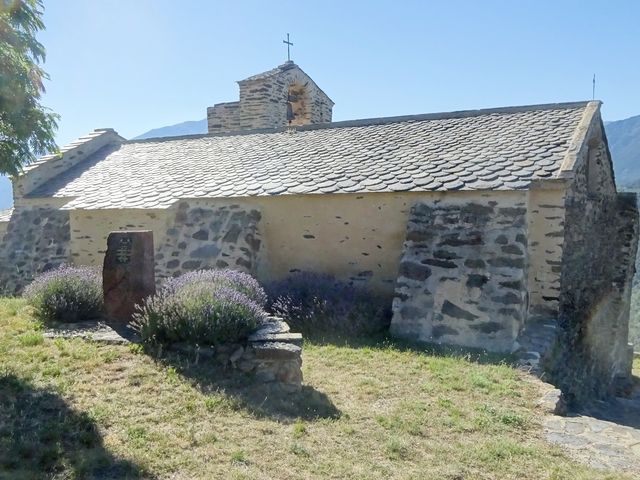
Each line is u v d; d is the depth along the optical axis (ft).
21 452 12.32
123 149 52.75
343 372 20.70
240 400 16.16
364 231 31.58
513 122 35.53
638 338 85.76
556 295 27.40
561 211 27.25
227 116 59.57
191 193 36.50
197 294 20.02
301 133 45.11
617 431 16.57
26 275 42.16
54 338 20.45
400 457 13.85
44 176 47.60
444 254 27.27
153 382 16.78
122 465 12.28
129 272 22.63
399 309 26.99
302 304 28.19
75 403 15.05
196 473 12.28
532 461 14.02
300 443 14.14
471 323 25.29
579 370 28.81
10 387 15.58
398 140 37.58
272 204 34.24
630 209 42.06
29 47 19.62
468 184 27.91
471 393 18.89
